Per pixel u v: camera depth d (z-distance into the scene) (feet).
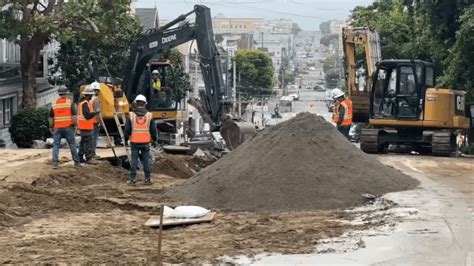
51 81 144.05
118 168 74.28
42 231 44.65
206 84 94.12
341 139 58.18
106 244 40.88
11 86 132.46
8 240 41.93
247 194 52.75
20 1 109.40
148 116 64.54
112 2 116.88
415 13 129.29
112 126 96.99
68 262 36.50
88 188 61.41
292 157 54.44
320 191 52.01
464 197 52.16
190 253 38.19
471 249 37.32
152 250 39.06
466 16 104.53
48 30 111.75
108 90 96.63
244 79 240.94
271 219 47.34
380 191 53.47
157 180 68.13
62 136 69.15
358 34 100.78
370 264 35.06
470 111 110.32
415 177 62.03
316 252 37.63
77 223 47.34
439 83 110.93
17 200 53.21
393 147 100.68
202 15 95.71
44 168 67.31
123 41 137.59
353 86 100.68
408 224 42.93
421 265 34.58
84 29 118.11
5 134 129.80
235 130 87.92
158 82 108.17
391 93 91.66
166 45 100.37
